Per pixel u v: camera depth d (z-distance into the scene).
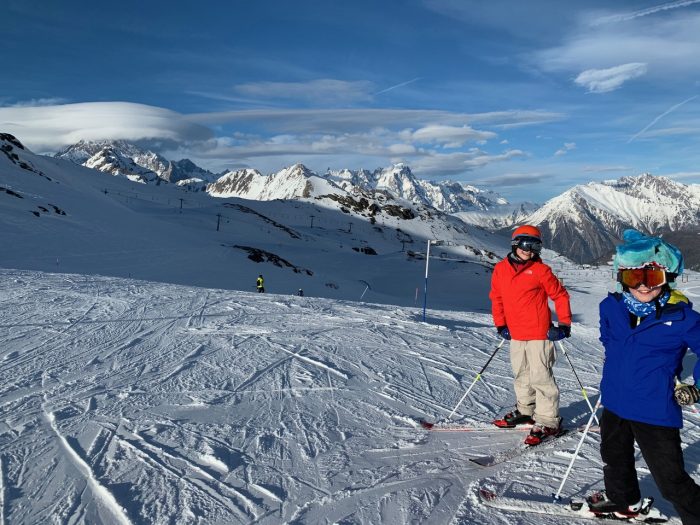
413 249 183.88
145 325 8.98
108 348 7.29
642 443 2.86
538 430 4.43
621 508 3.12
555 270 122.06
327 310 11.81
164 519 3.06
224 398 5.34
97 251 44.88
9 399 5.09
